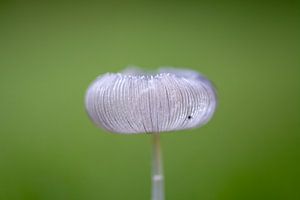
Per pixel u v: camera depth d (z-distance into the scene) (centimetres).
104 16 26
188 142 16
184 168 15
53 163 15
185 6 26
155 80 9
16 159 15
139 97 9
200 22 26
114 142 16
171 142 16
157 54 23
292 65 21
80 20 26
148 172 15
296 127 17
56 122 17
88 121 17
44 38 24
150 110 9
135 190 14
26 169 15
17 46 23
